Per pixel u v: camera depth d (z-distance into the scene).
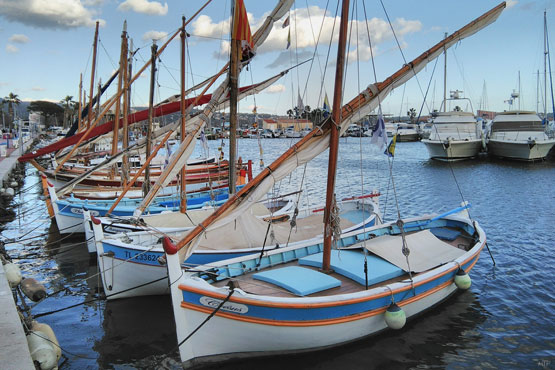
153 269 12.36
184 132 15.97
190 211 15.77
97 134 21.92
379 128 10.62
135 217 12.55
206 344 8.58
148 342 10.56
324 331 8.96
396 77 10.43
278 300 8.23
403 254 11.18
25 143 67.12
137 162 35.66
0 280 9.59
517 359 9.65
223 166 32.44
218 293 8.11
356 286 9.88
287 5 15.15
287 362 9.22
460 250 12.49
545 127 54.22
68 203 19.62
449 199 30.09
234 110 13.75
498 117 55.56
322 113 12.45
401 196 31.75
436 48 10.73
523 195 31.03
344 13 9.66
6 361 6.25
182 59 15.95
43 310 12.44
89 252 16.89
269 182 9.45
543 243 18.80
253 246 12.88
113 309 12.35
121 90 21.55
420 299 10.70
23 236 20.72
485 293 13.30
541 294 13.23
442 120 56.41
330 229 10.45
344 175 45.09
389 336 10.37
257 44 15.24
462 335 10.62
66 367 9.42
